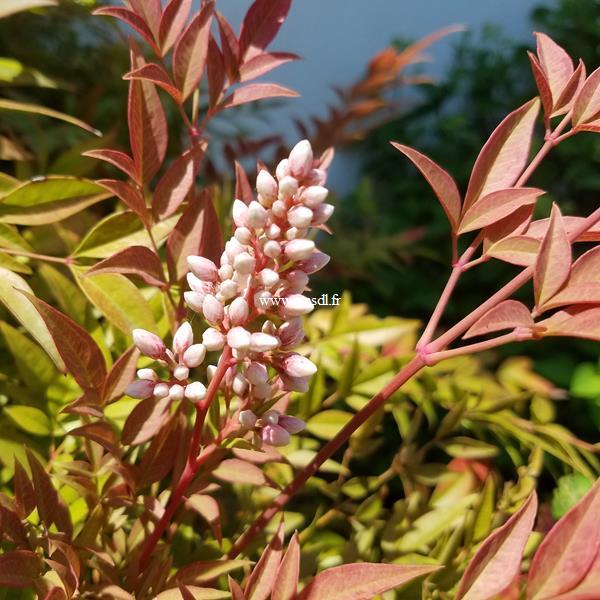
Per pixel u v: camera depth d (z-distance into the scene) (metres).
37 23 0.31
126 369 0.14
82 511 0.17
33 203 0.17
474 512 0.18
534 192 0.13
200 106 0.38
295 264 0.12
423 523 0.20
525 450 0.24
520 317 0.12
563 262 0.12
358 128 0.40
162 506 0.16
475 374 0.25
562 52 0.15
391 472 0.21
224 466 0.15
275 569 0.12
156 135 0.15
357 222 0.61
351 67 0.74
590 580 0.10
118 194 0.14
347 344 0.24
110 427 0.14
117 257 0.14
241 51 0.16
